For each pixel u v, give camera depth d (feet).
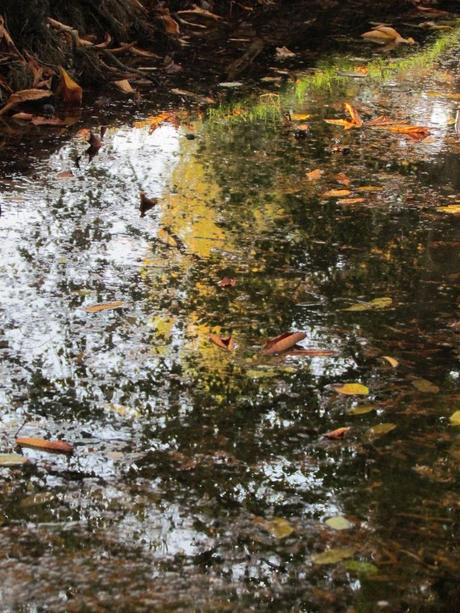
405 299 10.52
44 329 9.70
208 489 7.38
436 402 8.56
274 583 6.38
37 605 6.16
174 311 10.18
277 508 7.16
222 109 18.31
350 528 6.92
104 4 22.61
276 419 8.29
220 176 14.48
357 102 18.90
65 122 17.20
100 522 7.00
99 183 14.07
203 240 12.06
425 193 13.83
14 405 8.41
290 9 28.81
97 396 8.58
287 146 16.01
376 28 25.43
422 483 7.45
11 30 19.36
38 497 7.27
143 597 6.24
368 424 8.22
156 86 19.99
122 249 11.73
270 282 10.91
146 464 7.67
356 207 13.25
